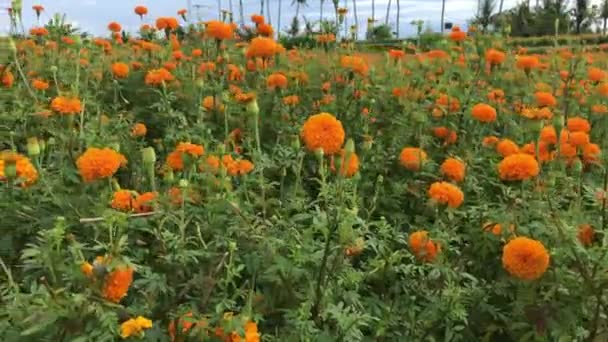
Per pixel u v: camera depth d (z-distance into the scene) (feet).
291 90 7.21
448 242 3.69
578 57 7.82
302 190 4.25
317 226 3.12
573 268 3.36
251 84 7.35
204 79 7.10
